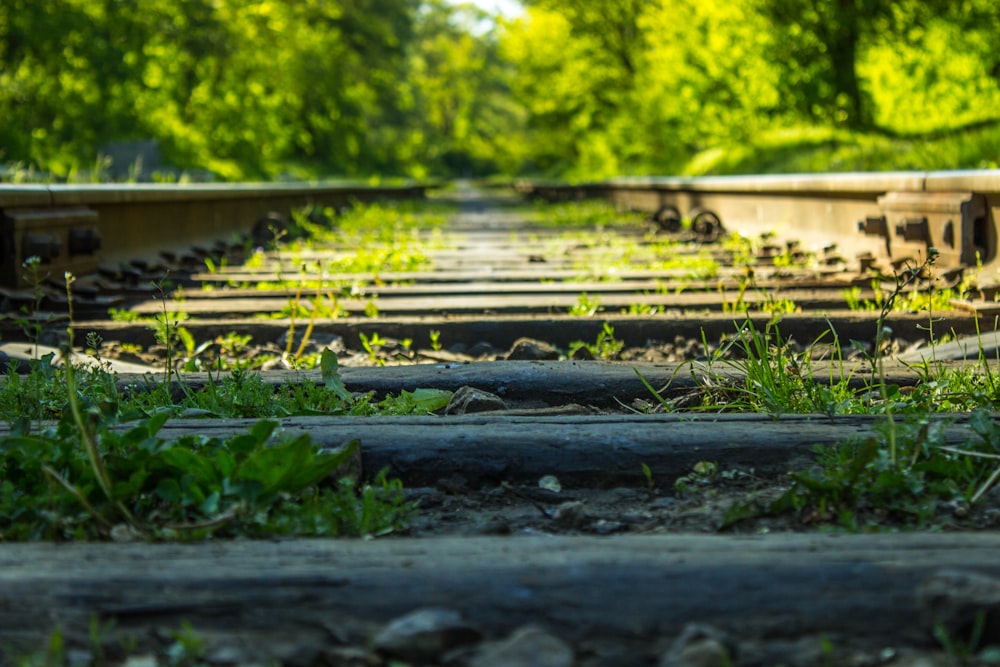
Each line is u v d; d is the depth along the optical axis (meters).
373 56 58.56
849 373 3.76
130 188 8.73
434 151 97.88
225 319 5.83
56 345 5.14
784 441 2.71
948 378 3.58
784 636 1.60
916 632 1.59
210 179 30.05
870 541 1.93
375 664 1.53
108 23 30.80
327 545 1.96
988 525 2.23
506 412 3.42
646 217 16.91
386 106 73.75
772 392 3.30
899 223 7.16
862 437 2.62
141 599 1.67
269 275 8.24
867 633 1.60
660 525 2.38
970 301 5.45
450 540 2.00
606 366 3.90
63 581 1.71
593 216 17.34
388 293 6.99
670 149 35.81
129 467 2.24
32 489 2.28
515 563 1.80
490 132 106.94
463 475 2.67
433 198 36.94
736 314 5.54
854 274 7.30
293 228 13.16
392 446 2.71
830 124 22.92
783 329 5.21
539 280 7.82
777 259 8.52
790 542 1.93
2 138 26.56
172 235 10.30
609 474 2.66
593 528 2.38
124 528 2.10
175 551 1.91
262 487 2.22
